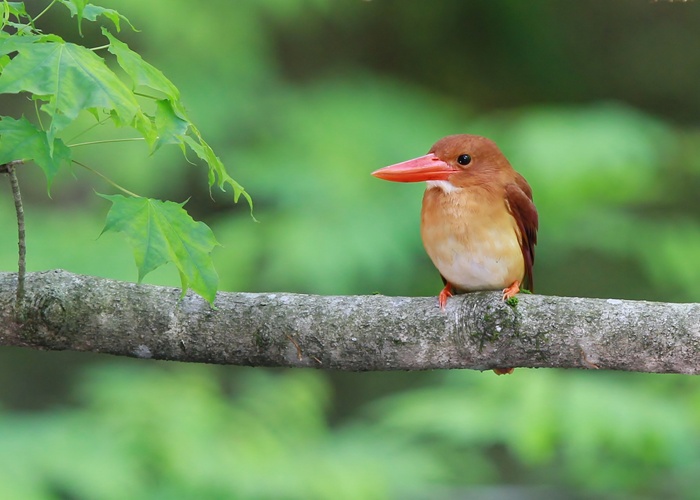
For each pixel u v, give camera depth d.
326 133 12.79
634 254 13.75
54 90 4.01
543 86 16.17
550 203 12.54
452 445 12.22
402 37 15.91
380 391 14.46
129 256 11.81
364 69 15.23
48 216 12.44
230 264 11.91
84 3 4.46
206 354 5.44
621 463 10.73
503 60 16.14
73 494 9.62
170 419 10.13
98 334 5.41
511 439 10.01
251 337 5.39
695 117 16.16
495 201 6.34
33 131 4.28
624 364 5.19
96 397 10.50
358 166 12.56
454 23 15.92
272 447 10.31
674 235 13.32
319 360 5.41
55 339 5.41
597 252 14.52
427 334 5.35
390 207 12.24
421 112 13.50
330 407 13.88
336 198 12.16
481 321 5.30
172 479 9.66
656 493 11.54
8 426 10.02
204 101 12.62
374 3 15.16
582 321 5.21
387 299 5.47
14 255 11.70
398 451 10.95
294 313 5.41
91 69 4.12
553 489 12.27
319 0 14.04
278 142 12.76
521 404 10.23
